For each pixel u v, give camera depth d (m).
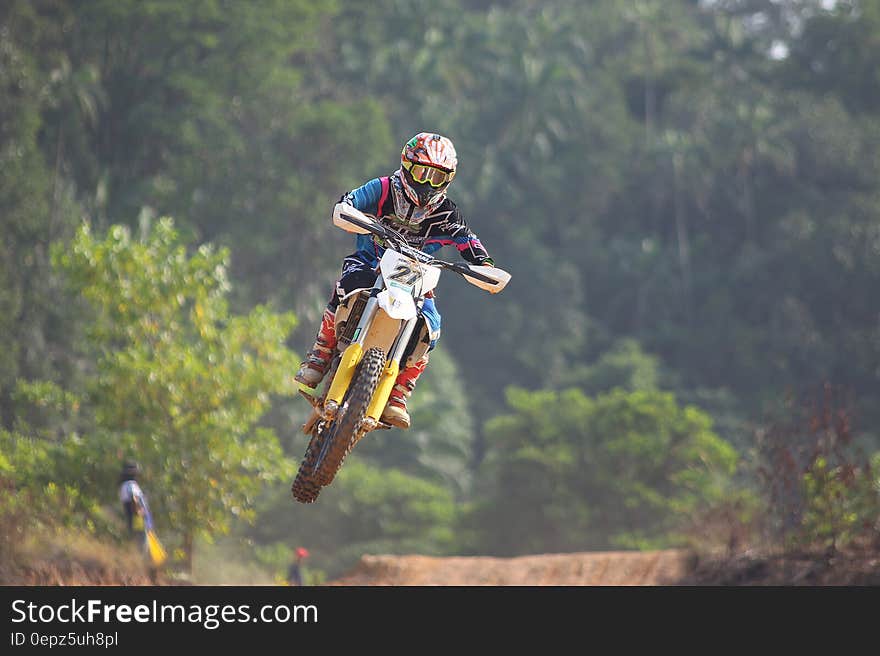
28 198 174.62
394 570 63.25
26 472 60.28
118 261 64.50
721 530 53.72
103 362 63.50
